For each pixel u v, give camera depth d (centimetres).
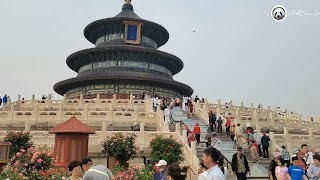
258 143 3120
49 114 4109
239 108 5703
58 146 2252
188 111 4906
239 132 3272
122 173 1898
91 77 7275
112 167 2377
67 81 7625
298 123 4944
